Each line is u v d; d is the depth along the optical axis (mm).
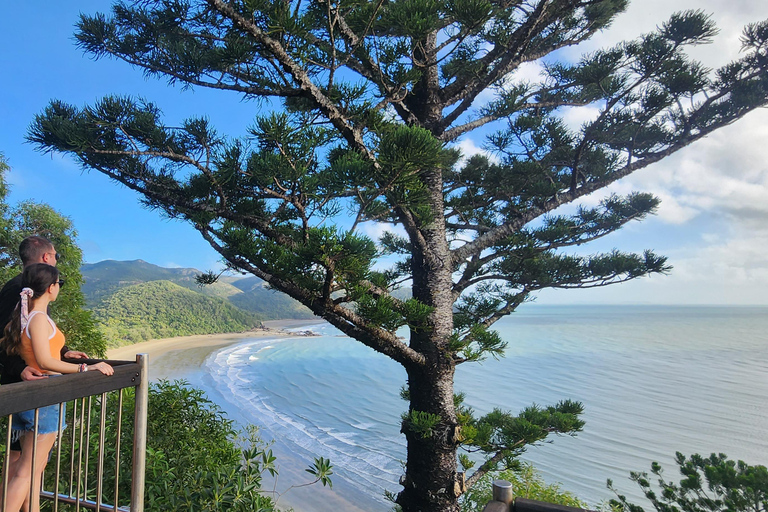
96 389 1996
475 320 7828
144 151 4578
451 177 7891
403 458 20719
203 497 3656
